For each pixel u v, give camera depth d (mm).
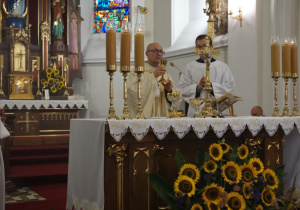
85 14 13406
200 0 11266
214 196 3463
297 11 7922
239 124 3951
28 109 11461
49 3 12898
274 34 7895
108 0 13234
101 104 13000
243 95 8609
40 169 8734
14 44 12109
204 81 4562
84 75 13148
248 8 8477
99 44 13227
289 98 7742
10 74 11883
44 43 12602
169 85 4602
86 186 3898
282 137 4426
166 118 3857
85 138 3957
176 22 11547
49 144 11328
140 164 3754
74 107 12000
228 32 9031
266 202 3619
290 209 3918
